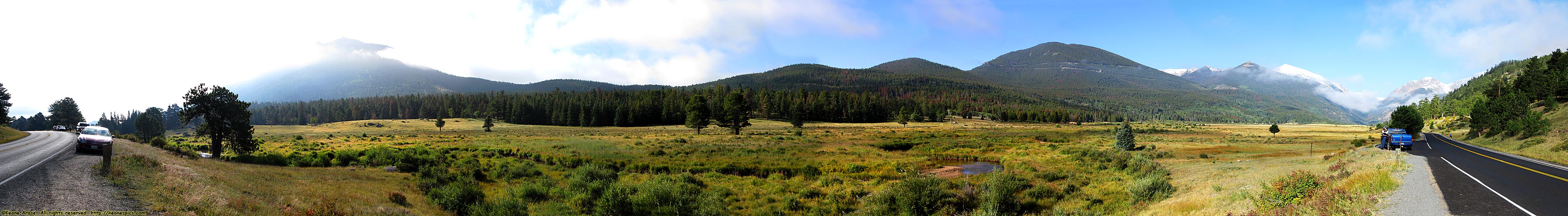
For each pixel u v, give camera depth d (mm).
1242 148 51281
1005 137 82562
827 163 39969
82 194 11875
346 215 13516
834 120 169875
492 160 37688
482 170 30328
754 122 148625
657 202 19359
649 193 20016
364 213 14312
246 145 32188
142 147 30688
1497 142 54250
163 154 25969
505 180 27078
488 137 77312
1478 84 160625
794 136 79312
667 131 104375
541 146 52250
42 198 11234
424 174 24922
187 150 31656
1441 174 18172
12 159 18688
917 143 66062
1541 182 16453
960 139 75750
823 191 26422
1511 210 11945
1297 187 15469
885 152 51875
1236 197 17562
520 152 43812
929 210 20641
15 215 9719
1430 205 12484
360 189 18938
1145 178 26203
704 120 89250
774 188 27469
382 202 16750
